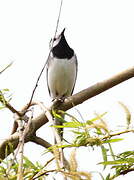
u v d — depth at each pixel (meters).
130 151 4.85
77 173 3.47
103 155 4.57
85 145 4.45
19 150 4.27
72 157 3.63
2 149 6.95
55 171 4.03
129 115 4.49
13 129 7.91
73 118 4.74
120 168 4.84
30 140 7.22
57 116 5.27
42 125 7.46
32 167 4.72
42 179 4.36
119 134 4.53
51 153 4.79
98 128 4.25
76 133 4.55
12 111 6.41
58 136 4.72
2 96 6.04
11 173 4.48
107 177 4.69
